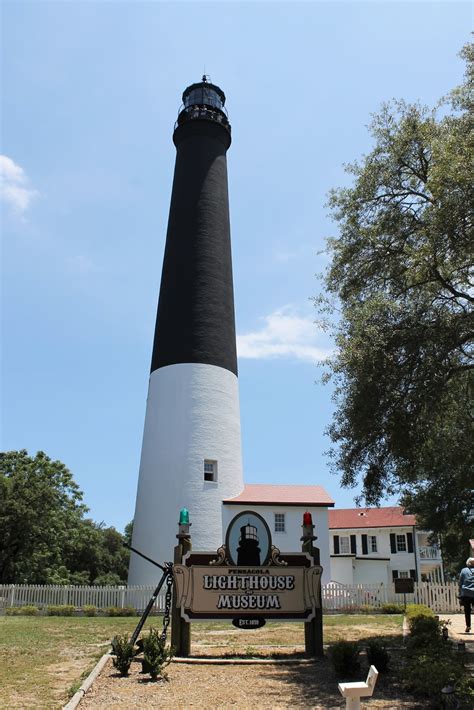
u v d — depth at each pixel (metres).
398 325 12.10
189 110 32.69
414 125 14.66
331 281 15.57
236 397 29.42
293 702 8.16
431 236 11.59
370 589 26.22
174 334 28.81
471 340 12.73
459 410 15.30
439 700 7.73
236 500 27.56
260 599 12.33
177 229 30.59
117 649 10.04
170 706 7.93
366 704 7.98
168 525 26.50
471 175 10.87
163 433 27.81
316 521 28.53
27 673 10.02
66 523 39.69
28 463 38.66
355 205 15.33
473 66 13.47
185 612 12.02
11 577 35.09
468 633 14.86
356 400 12.12
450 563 51.16
